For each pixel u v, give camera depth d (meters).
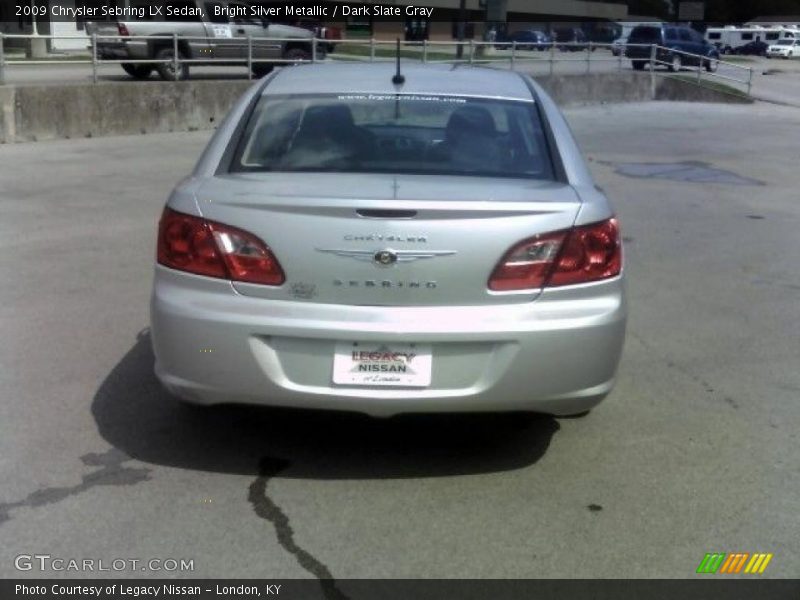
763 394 5.34
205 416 4.80
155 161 13.61
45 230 8.95
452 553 3.63
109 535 3.69
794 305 7.18
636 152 16.39
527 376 3.89
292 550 3.63
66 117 15.63
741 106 27.44
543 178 4.41
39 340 5.90
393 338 3.81
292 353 3.88
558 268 3.93
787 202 11.73
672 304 7.14
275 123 4.67
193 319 3.91
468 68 5.54
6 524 3.75
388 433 4.66
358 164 4.45
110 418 4.75
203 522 3.80
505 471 4.31
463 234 3.83
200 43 21.03
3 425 4.64
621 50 30.02
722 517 3.95
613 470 4.35
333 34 26.89
